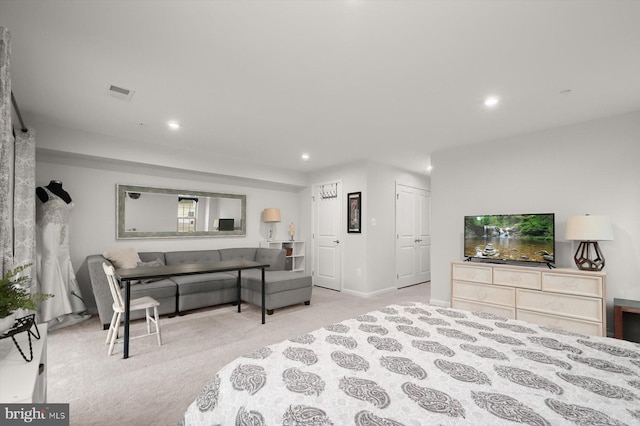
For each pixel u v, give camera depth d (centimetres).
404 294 521
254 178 538
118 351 272
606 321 297
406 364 120
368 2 153
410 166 557
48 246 331
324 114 306
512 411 88
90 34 179
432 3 153
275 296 400
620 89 247
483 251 373
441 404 92
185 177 494
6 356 121
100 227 410
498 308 340
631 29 171
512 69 217
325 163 539
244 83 241
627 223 295
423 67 216
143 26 172
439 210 440
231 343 294
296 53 200
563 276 298
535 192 354
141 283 368
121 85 245
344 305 444
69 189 386
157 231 461
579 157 325
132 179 439
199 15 163
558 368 117
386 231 539
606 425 82
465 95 261
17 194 284
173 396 201
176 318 377
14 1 151
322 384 104
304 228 633
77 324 347
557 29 172
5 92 138
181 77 232
